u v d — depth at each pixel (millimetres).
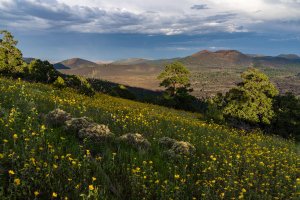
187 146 12289
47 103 16109
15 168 7113
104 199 7242
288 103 46000
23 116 11602
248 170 11352
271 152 16938
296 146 27094
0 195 6148
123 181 8602
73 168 8000
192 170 10367
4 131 9352
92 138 10742
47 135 9852
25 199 6512
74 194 7156
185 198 8305
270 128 45062
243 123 42688
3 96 14305
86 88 42312
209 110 39562
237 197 8836
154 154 11484
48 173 7391
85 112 15727
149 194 8039
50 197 6938
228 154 12914
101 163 9328
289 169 13211
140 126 15391
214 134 19922
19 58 64625
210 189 8930
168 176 9570
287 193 10047
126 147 11172
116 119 15469
